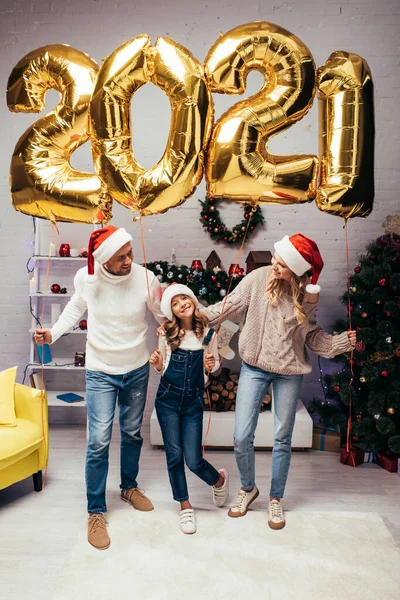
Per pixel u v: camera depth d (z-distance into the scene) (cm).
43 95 242
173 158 221
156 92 416
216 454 371
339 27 405
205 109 220
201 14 407
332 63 233
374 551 252
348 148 232
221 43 223
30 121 418
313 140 414
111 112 221
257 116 222
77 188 232
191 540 258
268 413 384
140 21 408
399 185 414
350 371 371
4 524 273
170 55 218
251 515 283
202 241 424
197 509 290
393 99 408
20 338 432
